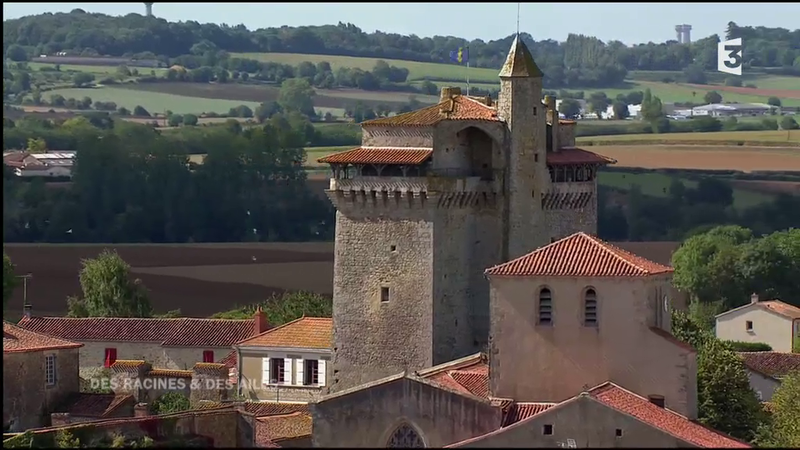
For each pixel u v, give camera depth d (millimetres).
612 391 164625
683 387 168875
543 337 171250
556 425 150875
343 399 166125
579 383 170500
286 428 184750
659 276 172750
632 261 173500
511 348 172000
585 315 170750
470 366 190000
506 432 151875
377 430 165625
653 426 150250
